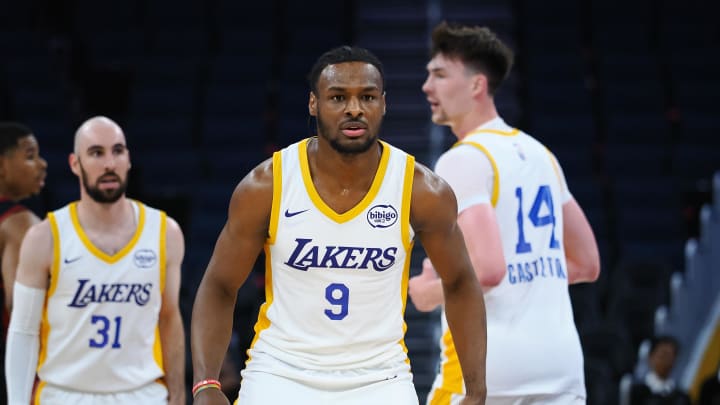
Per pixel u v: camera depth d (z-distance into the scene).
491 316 12.46
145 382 14.56
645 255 35.31
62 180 37.84
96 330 14.38
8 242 15.88
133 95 42.75
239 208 10.13
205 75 44.31
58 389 14.41
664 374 27.28
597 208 36.56
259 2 48.31
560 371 12.48
